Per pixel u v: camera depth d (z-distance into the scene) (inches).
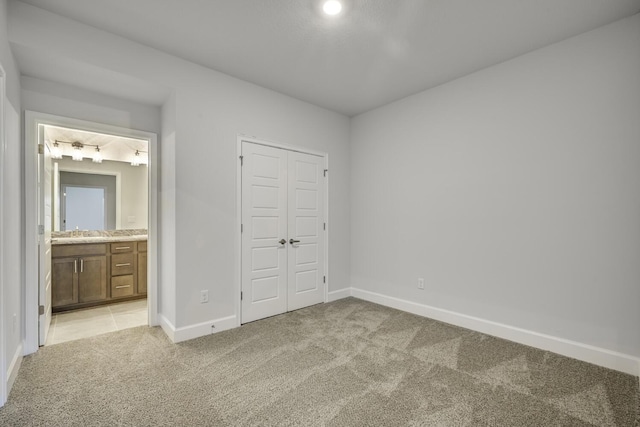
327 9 86.2
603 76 93.4
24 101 99.7
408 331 120.6
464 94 125.6
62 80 103.7
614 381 84.3
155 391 79.4
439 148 133.9
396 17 89.6
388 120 154.9
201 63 116.0
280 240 142.6
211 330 118.6
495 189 116.3
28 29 84.2
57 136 159.0
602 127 93.6
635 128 88.3
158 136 127.4
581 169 97.2
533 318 107.0
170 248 116.0
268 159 138.4
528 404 74.3
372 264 162.4
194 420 68.4
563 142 100.7
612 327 91.7
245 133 130.1
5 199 76.4
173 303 112.4
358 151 170.6
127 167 185.0
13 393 78.0
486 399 76.3
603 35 93.3
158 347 105.9
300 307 150.3
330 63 116.1
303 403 74.7
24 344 99.3
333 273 165.2
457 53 108.9
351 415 70.2
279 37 100.0
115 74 100.0
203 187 117.7
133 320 135.3
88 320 134.9
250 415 70.2
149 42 102.7
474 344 108.3
